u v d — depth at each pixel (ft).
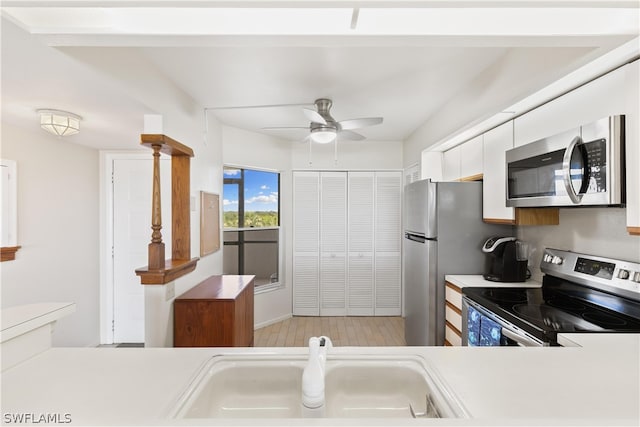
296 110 10.48
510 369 3.25
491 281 8.27
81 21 3.75
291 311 14.58
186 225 8.44
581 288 6.42
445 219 9.09
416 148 12.85
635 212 4.42
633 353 3.63
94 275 10.85
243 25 3.78
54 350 3.73
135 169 11.03
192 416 2.81
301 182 14.61
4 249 8.02
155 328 6.98
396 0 3.13
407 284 10.94
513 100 6.53
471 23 3.82
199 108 9.80
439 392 2.90
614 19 3.76
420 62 7.12
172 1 3.10
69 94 6.29
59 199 9.59
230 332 7.63
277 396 3.65
